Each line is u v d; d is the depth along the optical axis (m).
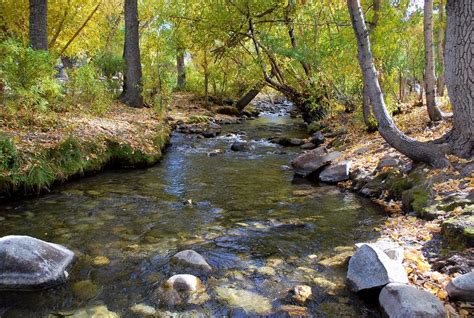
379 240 4.67
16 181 6.19
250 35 15.32
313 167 8.16
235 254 4.46
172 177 8.13
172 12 16.95
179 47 18.84
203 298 3.52
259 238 4.92
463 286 3.15
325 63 13.13
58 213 5.71
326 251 4.50
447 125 8.48
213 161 9.88
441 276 3.54
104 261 4.25
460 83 5.75
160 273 3.99
